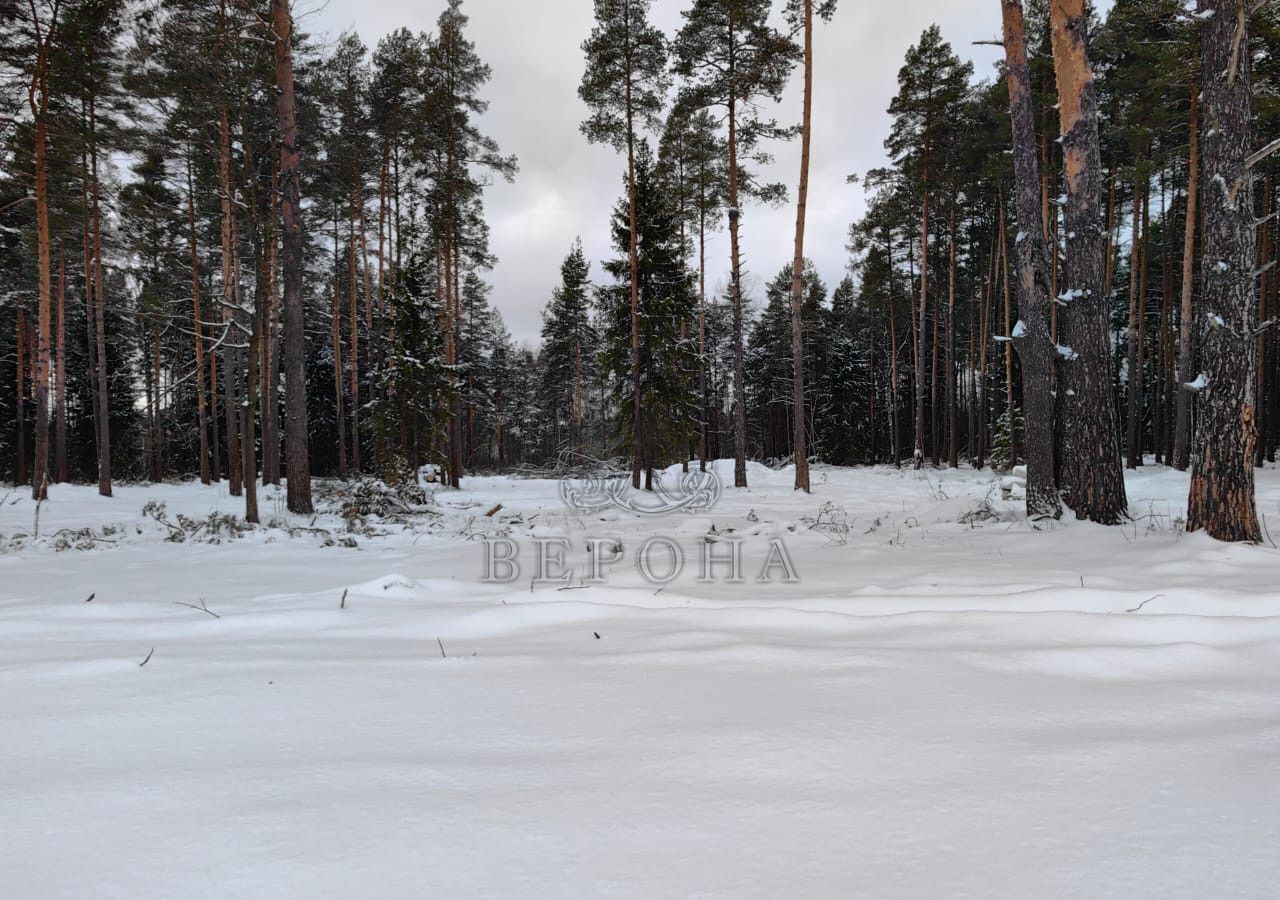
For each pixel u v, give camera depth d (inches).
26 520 474.9
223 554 299.3
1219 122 238.8
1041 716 85.2
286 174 437.1
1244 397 230.2
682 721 84.9
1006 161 816.3
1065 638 124.6
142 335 1092.5
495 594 185.8
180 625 145.3
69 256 829.2
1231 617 132.6
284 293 443.2
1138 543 246.7
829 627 135.8
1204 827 57.1
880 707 88.7
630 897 47.8
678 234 916.0
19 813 62.3
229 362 665.0
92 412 1203.2
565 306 1521.9
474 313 1610.5
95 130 647.1
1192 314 824.3
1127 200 947.3
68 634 141.5
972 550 257.4
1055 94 733.9
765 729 81.4
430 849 54.6
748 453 1706.4
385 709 92.1
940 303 1311.5
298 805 62.9
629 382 751.7
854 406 1566.2
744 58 665.0
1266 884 48.7
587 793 64.8
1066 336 302.5
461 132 818.2
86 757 76.4
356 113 869.2
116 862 53.5
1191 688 96.0
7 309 1050.7
